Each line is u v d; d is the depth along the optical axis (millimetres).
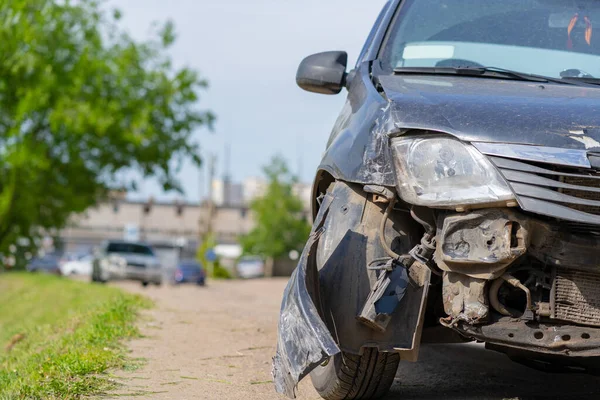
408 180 4344
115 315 9141
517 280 4234
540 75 5207
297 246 73688
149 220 114562
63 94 31047
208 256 63281
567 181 4176
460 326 4336
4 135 32375
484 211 4184
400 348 4391
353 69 5660
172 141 33812
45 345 8594
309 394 5496
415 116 4430
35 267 69312
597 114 4402
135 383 5746
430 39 5484
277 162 73875
